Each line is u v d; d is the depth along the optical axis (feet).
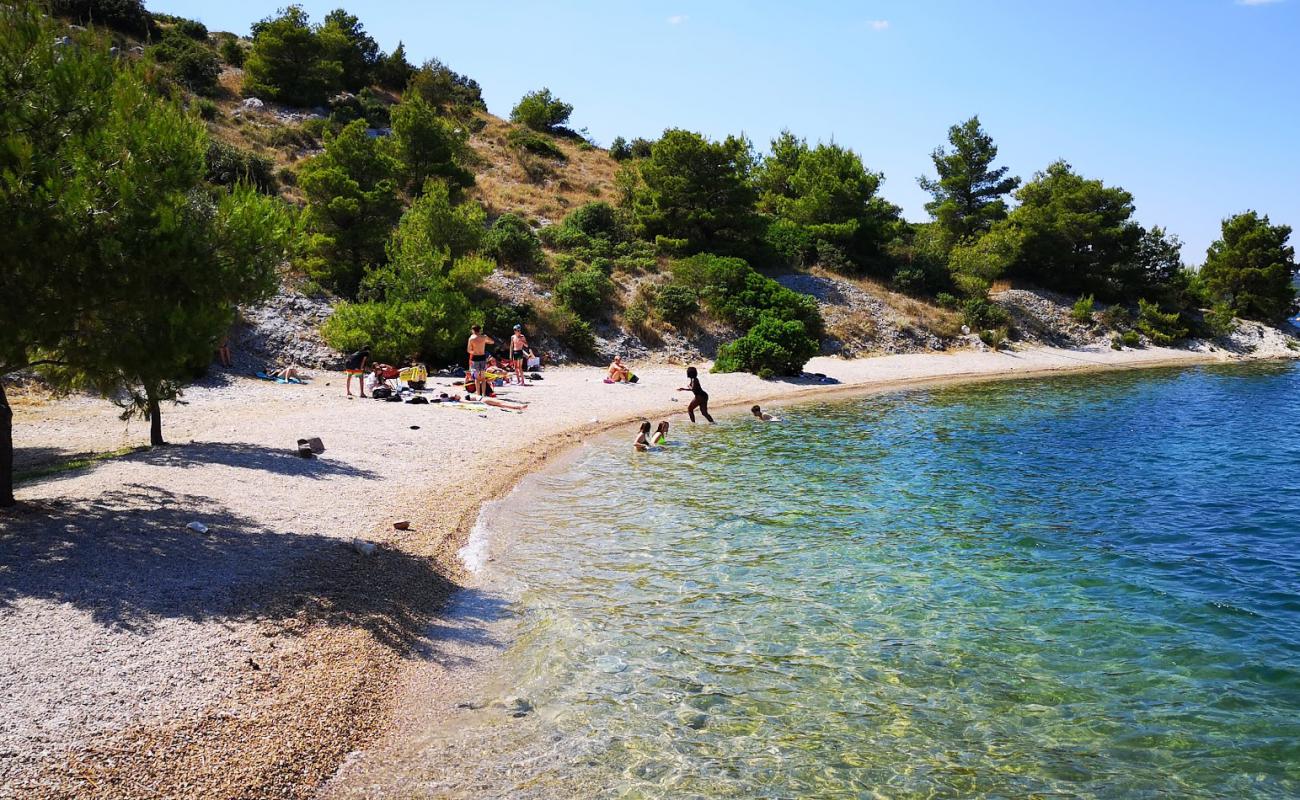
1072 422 84.07
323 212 107.65
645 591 33.71
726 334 129.18
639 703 24.11
